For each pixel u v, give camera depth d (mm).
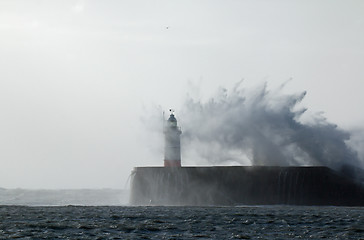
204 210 124625
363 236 86625
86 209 131000
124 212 120500
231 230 92688
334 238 84375
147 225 97312
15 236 85375
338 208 130250
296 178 138875
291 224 100062
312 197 137875
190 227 95625
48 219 107438
